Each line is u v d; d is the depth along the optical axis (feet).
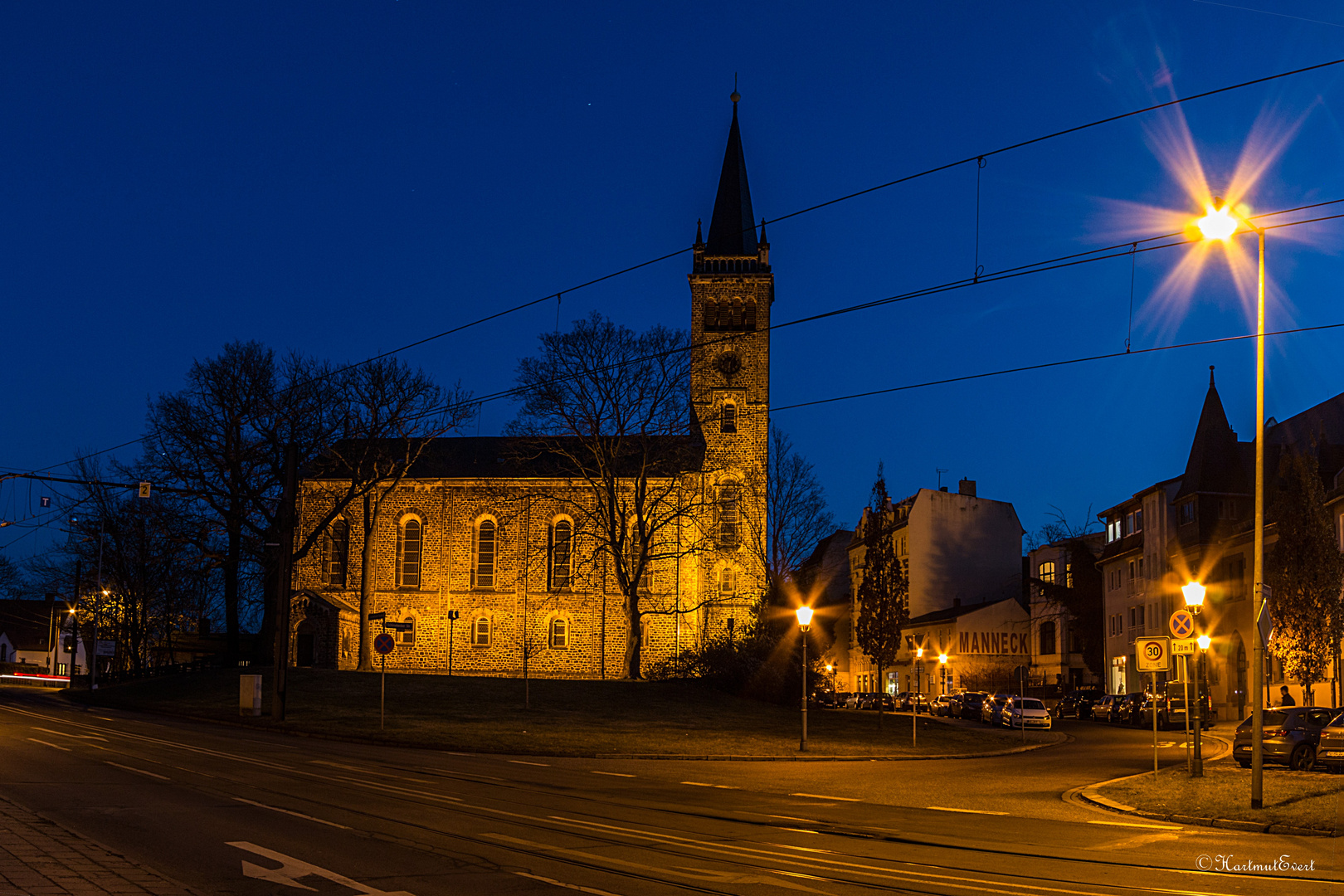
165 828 50.75
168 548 221.87
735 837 54.19
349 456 215.51
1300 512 145.79
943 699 245.65
